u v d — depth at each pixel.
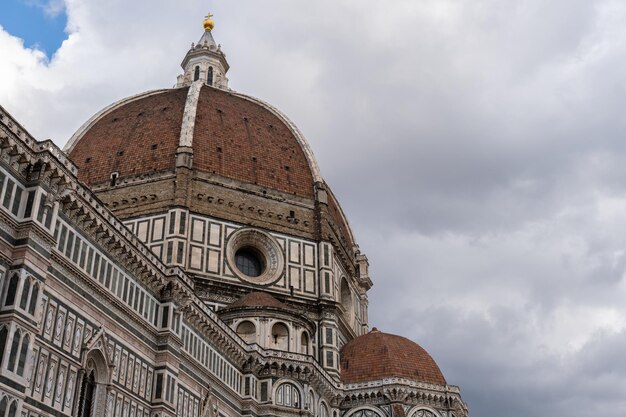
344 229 124.31
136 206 97.94
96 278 54.47
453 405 95.81
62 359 49.09
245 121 114.81
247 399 78.19
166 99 117.06
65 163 51.25
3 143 45.69
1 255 44.53
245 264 101.06
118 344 56.12
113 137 109.12
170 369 61.62
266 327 85.31
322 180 111.88
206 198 99.19
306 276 101.12
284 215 104.44
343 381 96.44
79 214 52.88
